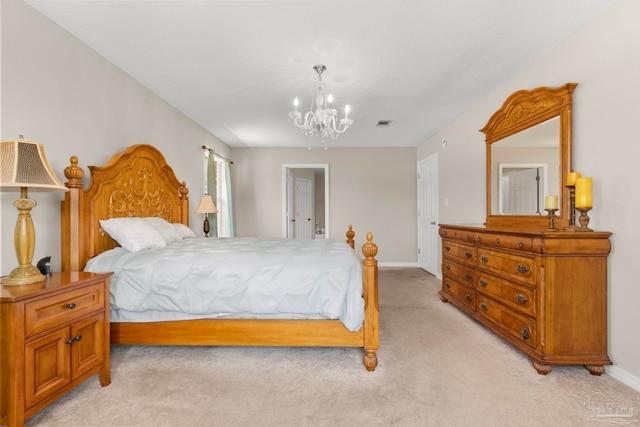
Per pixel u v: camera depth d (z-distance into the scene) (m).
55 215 2.17
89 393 1.74
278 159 5.99
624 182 1.87
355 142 5.62
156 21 2.09
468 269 2.90
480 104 3.56
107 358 1.83
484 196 3.53
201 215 4.50
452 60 2.62
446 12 1.99
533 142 2.62
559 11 1.98
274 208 5.99
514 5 1.92
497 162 3.14
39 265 1.76
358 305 1.99
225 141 5.48
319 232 9.03
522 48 2.44
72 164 2.17
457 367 2.03
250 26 2.13
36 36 1.99
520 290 2.14
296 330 2.07
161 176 3.28
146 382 1.86
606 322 1.93
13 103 1.86
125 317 2.12
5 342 1.33
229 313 2.07
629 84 1.84
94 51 2.48
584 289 1.92
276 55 2.53
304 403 1.65
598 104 2.04
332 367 2.04
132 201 2.79
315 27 2.15
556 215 2.37
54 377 1.51
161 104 3.46
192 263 2.10
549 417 1.53
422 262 5.67
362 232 6.00
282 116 4.07
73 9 1.97
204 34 2.24
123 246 2.38
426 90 3.27
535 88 2.53
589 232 1.91
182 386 1.81
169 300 2.06
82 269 2.21
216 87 3.17
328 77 2.94
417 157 5.92
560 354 1.91
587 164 2.14
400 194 5.99
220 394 1.73
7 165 1.50
